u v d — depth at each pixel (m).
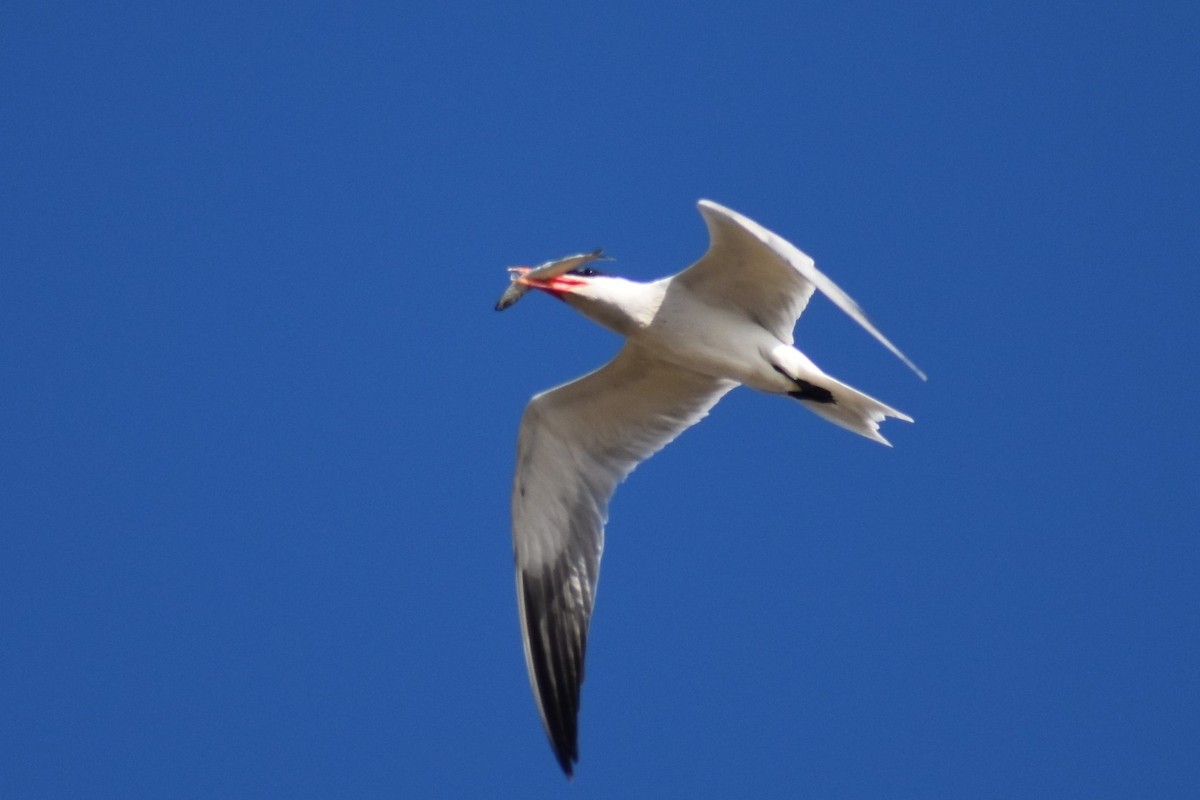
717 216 13.41
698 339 14.37
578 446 15.38
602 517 15.37
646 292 14.37
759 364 14.34
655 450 15.49
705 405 15.41
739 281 14.31
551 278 14.23
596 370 14.96
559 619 15.28
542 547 15.40
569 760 14.95
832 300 11.59
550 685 15.16
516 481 15.29
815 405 14.52
